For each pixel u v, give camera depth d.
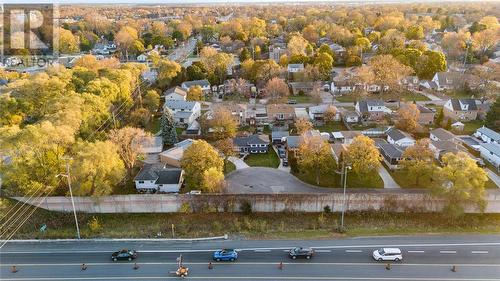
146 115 97.62
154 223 61.00
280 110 101.19
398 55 139.50
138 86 112.25
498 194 62.34
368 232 57.28
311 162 68.62
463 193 56.19
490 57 157.25
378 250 51.03
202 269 49.28
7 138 62.06
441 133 85.62
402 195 61.62
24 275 48.62
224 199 62.91
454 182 57.78
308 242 55.00
